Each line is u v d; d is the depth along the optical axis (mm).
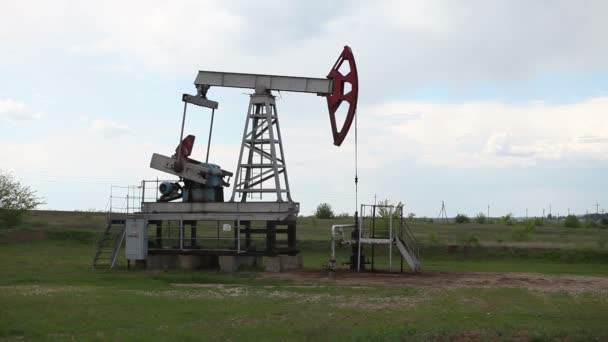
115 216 29641
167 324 15500
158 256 29609
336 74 28922
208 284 24312
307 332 14727
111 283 23812
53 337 13820
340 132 28844
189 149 29969
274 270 28219
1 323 15031
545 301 20266
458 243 42938
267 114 29391
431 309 18297
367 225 41969
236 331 14727
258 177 29734
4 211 46281
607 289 23641
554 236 51719
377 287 23344
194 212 29391
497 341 13914
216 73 30219
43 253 37281
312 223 63656
